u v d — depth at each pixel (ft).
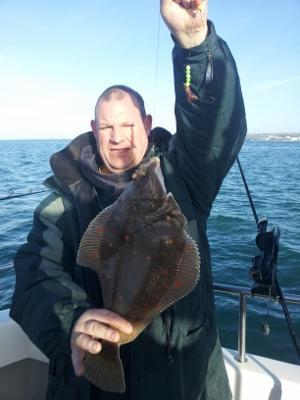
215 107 2.55
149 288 2.26
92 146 3.10
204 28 2.41
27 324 2.71
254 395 3.39
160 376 2.50
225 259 10.31
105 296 2.30
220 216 15.48
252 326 6.75
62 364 2.63
